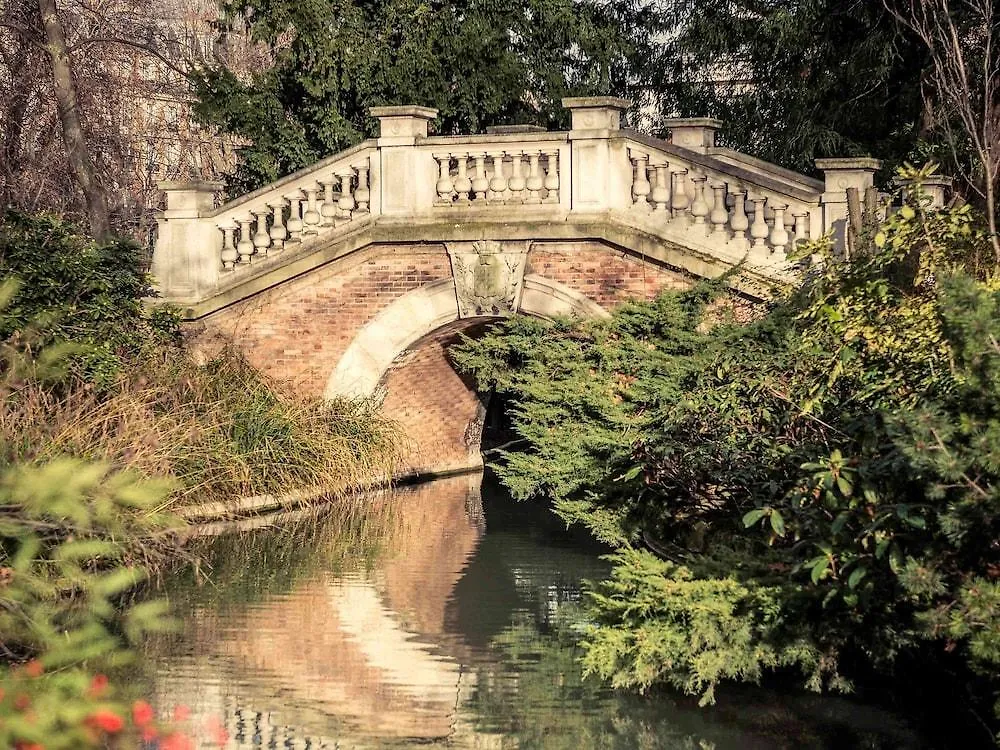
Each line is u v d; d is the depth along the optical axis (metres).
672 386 13.68
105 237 21.22
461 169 16.80
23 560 6.93
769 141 25.69
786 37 24.55
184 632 10.62
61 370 10.61
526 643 10.62
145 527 11.94
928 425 7.04
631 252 15.99
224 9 22.86
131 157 30.69
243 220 17.89
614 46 24.28
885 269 10.00
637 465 11.79
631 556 9.90
